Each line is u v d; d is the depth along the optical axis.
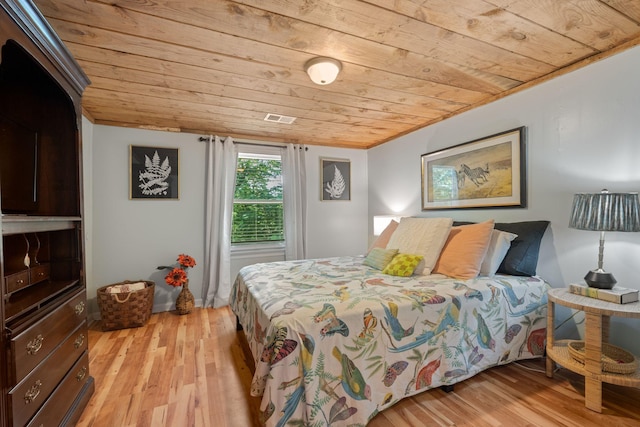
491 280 2.02
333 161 4.25
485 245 2.16
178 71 2.00
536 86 2.23
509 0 1.34
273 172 4.04
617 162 1.81
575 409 1.57
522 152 2.32
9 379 0.98
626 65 1.76
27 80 1.55
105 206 3.10
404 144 3.64
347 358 1.44
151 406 1.64
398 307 1.60
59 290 1.43
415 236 2.55
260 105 2.68
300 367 1.33
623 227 1.59
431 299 1.71
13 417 0.99
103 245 3.10
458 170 2.89
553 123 2.13
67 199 1.63
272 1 1.33
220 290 3.44
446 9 1.40
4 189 1.35
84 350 1.63
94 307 3.02
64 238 1.63
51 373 1.25
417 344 1.62
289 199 3.84
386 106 2.74
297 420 1.29
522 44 1.73
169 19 1.45
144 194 3.26
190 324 2.88
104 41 1.64
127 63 1.89
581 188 1.99
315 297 1.69
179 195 3.41
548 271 2.19
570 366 1.66
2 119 1.35
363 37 1.62
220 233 3.49
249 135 3.72
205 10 1.39
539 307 2.04
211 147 3.47
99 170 3.07
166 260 3.36
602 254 1.77
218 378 1.92
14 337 1.00
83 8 1.37
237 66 1.94
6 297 1.23
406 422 1.49
